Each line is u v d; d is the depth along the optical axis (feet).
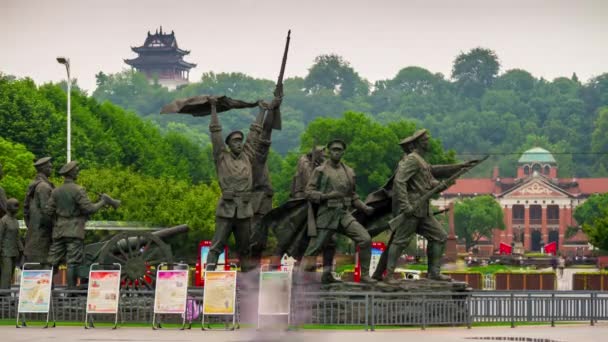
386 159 513.45
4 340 128.57
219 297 140.77
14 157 359.87
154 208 342.64
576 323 160.56
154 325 142.41
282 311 139.74
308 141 523.29
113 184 350.64
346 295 150.41
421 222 160.15
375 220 164.66
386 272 158.92
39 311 145.48
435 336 136.26
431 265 161.17
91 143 460.96
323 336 134.82
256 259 166.30
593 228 381.19
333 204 156.46
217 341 127.75
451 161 518.78
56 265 160.35
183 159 586.04
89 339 129.80
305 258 156.76
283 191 525.75
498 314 158.10
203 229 335.67
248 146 162.81
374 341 129.70
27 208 165.89
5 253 164.25
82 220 159.74
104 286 144.25
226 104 163.12
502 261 642.22
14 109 421.18
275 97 167.94
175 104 160.56
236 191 155.63
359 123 519.60
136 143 524.11
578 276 311.68
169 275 142.92
